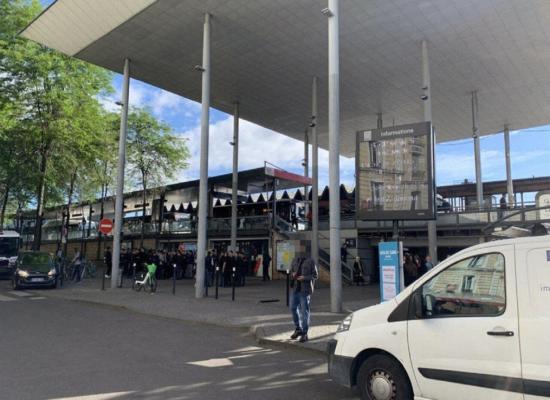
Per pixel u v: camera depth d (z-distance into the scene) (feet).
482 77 79.61
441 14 60.64
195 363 24.06
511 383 12.99
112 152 100.07
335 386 19.92
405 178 35.94
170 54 74.54
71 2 65.62
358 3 58.29
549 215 57.72
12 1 87.35
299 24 65.00
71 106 86.63
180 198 138.10
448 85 83.05
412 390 15.24
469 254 14.78
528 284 13.24
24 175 86.84
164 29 66.69
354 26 63.46
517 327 13.11
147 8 61.26
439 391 14.42
